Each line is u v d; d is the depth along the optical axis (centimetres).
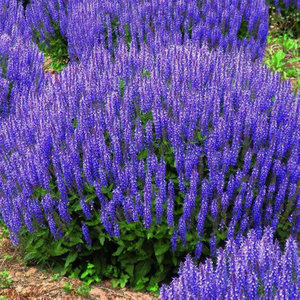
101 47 261
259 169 215
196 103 215
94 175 212
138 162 214
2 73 262
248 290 191
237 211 211
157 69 232
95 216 216
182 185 211
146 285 222
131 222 212
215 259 215
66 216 213
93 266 222
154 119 211
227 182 215
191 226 213
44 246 219
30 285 219
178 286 193
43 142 216
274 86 228
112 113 216
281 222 218
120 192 210
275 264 192
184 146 213
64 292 217
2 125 230
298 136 217
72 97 222
